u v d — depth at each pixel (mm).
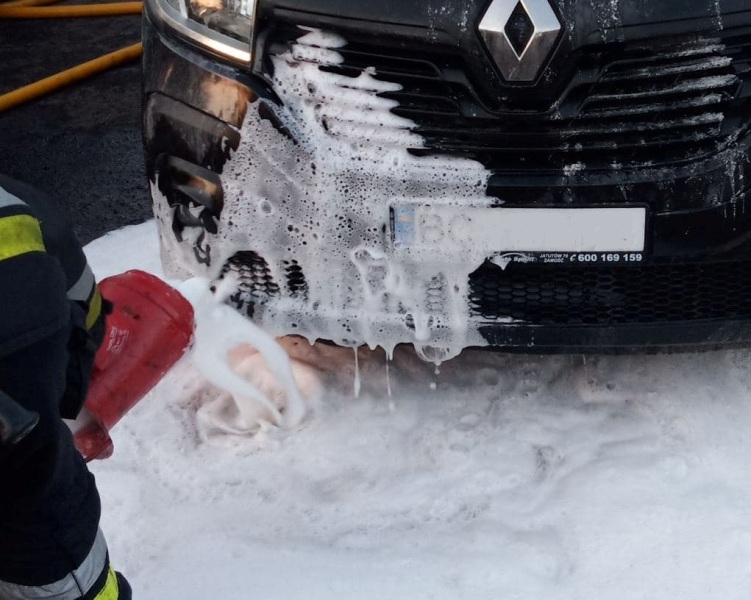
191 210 2551
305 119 2375
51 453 1442
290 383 2658
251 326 2553
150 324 1990
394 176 2346
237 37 2418
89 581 1616
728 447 2514
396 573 2252
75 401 1579
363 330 2521
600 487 2426
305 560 2309
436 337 2500
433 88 2305
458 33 2238
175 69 2516
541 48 2209
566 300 2436
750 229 2314
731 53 2225
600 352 2520
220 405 2824
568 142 2287
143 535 2436
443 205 2348
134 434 2746
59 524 1524
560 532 2320
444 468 2553
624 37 2201
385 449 2633
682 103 2252
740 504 2346
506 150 2307
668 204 2297
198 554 2355
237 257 2555
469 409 2730
